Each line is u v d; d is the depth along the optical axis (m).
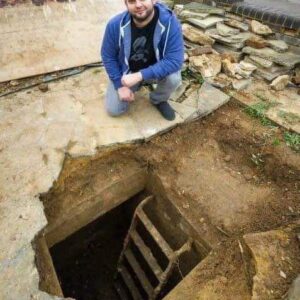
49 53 3.69
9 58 3.52
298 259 2.10
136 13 2.24
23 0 3.79
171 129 3.14
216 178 2.86
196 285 2.13
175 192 2.75
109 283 3.52
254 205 2.64
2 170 2.53
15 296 1.86
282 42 4.02
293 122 3.29
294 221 2.45
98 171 2.85
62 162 2.64
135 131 2.99
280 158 2.95
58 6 3.95
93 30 4.04
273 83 3.73
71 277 3.57
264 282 1.96
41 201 2.40
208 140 3.17
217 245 2.39
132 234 2.96
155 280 3.25
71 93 3.38
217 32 4.16
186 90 3.59
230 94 3.63
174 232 2.91
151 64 2.78
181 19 4.41
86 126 2.98
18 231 2.17
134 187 3.06
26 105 3.17
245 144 3.12
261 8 4.21
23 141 2.78
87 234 3.61
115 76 2.74
